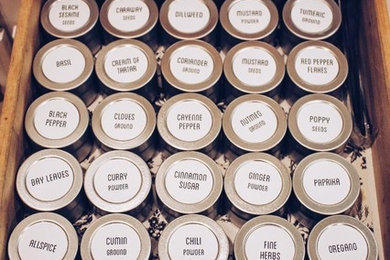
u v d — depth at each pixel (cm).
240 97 73
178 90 73
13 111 67
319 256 64
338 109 72
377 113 72
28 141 71
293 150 72
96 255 64
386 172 68
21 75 70
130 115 71
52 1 79
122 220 65
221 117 72
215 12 79
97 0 82
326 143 70
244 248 64
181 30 77
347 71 75
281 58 76
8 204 65
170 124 71
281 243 64
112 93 74
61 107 72
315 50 76
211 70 75
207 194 67
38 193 67
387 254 67
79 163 69
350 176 68
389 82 68
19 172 68
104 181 68
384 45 70
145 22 78
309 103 72
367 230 65
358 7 79
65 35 76
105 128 71
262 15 78
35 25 75
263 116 72
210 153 71
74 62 75
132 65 75
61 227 65
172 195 67
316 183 68
